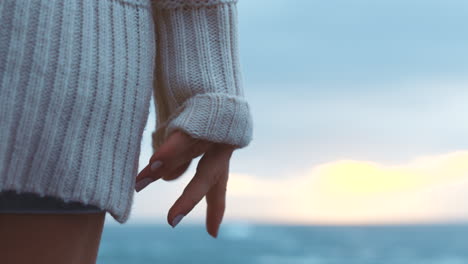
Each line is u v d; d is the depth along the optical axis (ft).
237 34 3.60
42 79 3.10
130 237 145.69
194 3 3.51
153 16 3.62
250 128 3.49
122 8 3.35
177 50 3.52
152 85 3.49
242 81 3.59
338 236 175.52
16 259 3.10
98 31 3.26
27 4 3.10
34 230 3.11
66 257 3.19
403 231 203.21
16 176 3.06
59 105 3.12
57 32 3.15
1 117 3.03
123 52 3.33
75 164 3.17
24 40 3.08
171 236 150.30
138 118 3.39
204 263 122.42
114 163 3.30
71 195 3.16
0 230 3.08
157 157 3.31
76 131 3.17
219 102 3.36
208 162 3.43
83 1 3.23
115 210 3.32
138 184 3.36
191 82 3.47
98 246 3.40
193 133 3.29
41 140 3.10
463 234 212.23
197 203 3.40
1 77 3.05
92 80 3.21
